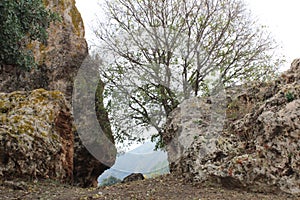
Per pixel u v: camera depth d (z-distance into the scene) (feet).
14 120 18.45
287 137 16.83
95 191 17.35
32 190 16.22
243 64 30.01
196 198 15.48
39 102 20.15
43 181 18.29
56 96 21.07
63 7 32.32
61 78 28.91
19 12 23.70
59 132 20.74
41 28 25.72
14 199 14.24
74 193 16.39
